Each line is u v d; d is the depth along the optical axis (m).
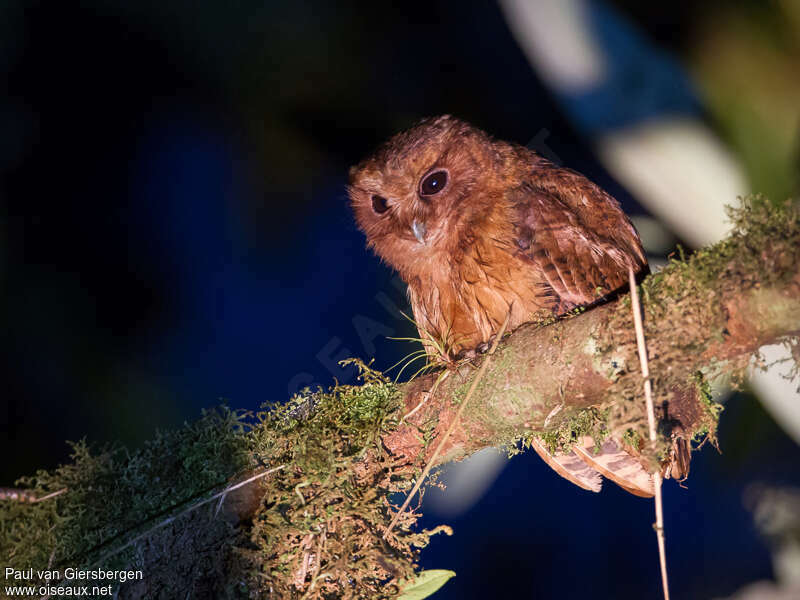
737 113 9.48
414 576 5.57
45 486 5.66
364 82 12.68
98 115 12.67
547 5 10.38
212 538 5.57
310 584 5.49
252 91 12.57
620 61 10.18
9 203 12.19
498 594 14.75
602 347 5.16
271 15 12.27
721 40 9.55
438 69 12.88
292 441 5.74
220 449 5.67
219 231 12.89
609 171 10.95
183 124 12.81
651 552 14.41
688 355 4.86
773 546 12.55
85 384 11.89
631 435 5.72
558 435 6.46
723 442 11.89
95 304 12.39
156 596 5.50
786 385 9.71
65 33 12.36
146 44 12.48
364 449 5.78
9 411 11.36
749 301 4.64
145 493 5.62
